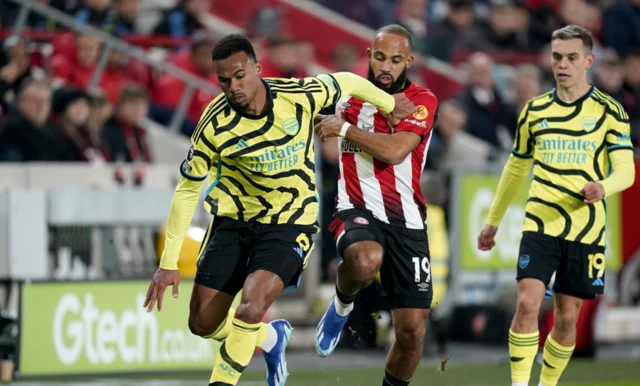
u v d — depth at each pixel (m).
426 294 19.38
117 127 35.25
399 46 19.11
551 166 21.30
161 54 41.41
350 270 18.94
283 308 33.25
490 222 22.89
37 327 27.27
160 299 17.55
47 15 38.03
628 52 48.25
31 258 29.16
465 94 43.31
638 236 36.84
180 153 37.03
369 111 19.44
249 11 49.50
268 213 17.83
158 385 26.59
